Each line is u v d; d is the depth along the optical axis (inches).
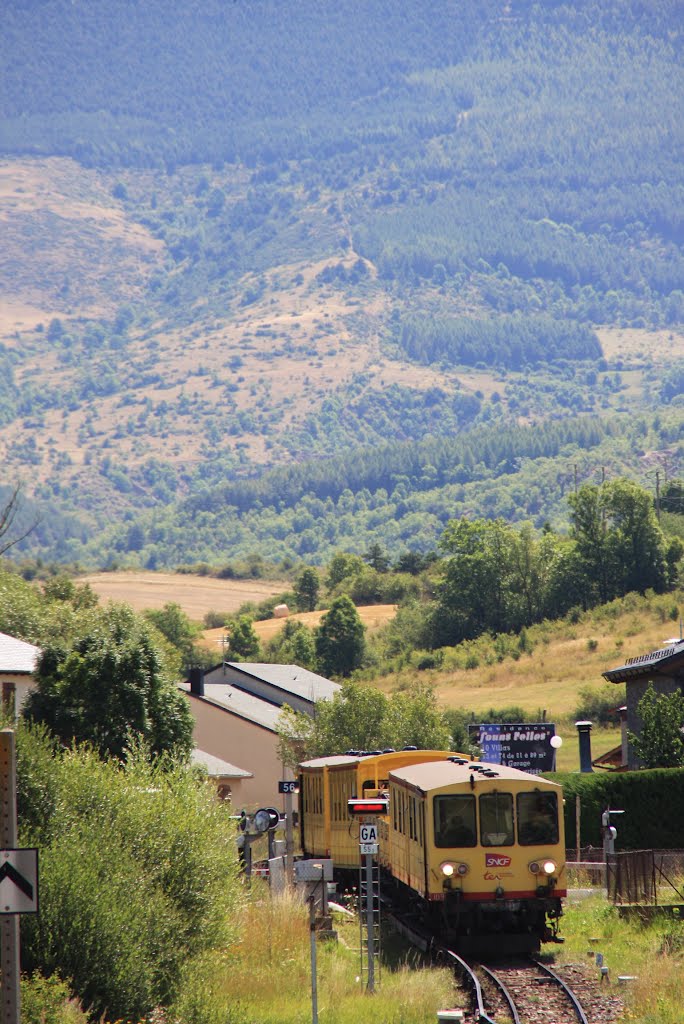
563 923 2775.6
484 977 2165.4
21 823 1792.6
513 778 2509.8
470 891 2453.2
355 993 2036.2
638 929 2605.8
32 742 1872.5
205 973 1839.3
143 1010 1679.4
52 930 1636.3
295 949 2257.6
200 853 1941.4
